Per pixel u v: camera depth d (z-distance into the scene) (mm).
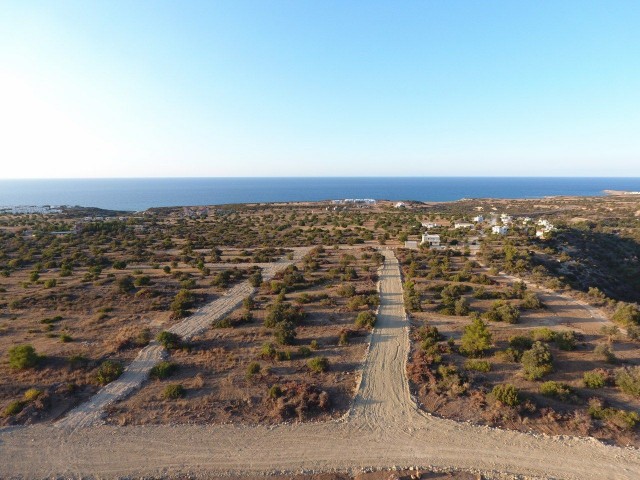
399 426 19875
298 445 18594
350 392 23125
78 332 32438
